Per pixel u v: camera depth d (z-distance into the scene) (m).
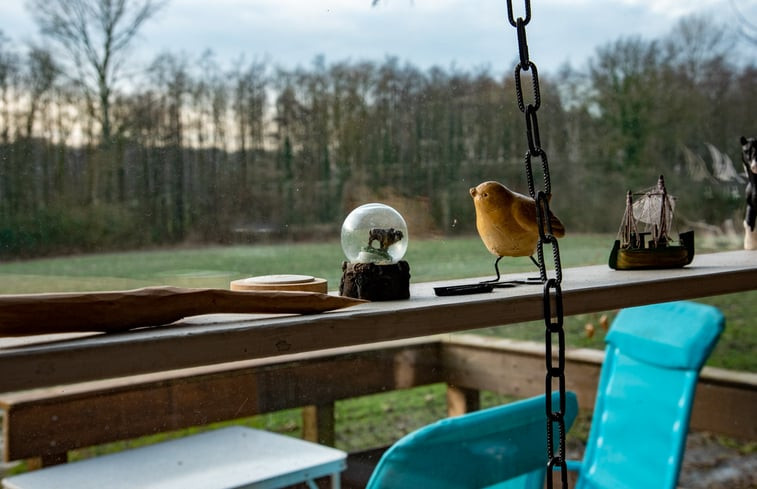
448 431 0.98
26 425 1.32
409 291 0.99
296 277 1.01
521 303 0.97
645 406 1.52
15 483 1.26
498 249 1.15
